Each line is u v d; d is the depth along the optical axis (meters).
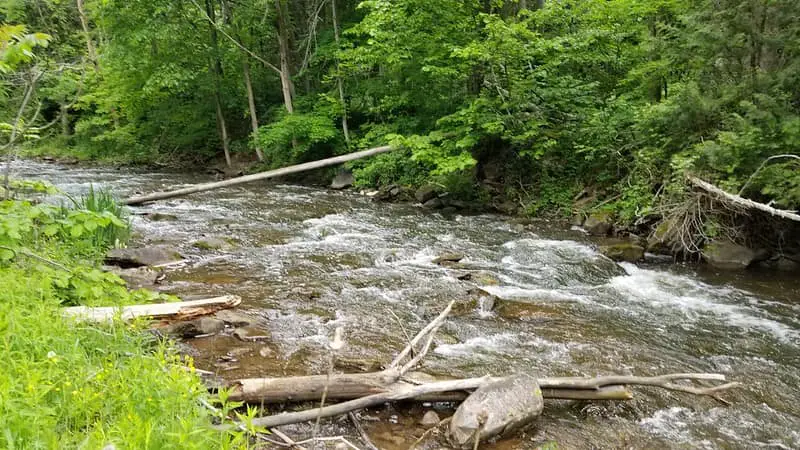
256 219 12.21
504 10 17.28
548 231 11.48
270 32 20.81
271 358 5.08
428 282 7.85
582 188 12.81
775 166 8.02
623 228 10.88
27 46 4.61
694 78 9.34
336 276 8.02
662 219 10.27
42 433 2.21
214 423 3.33
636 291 7.94
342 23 20.61
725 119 8.76
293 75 22.34
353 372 4.83
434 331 4.96
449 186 14.13
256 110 22.98
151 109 23.89
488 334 6.10
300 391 4.12
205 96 22.28
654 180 10.67
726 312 7.13
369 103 17.84
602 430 4.27
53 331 3.38
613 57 14.18
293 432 3.88
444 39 14.16
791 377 5.35
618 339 6.12
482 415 3.95
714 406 4.77
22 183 6.11
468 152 13.59
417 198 14.73
